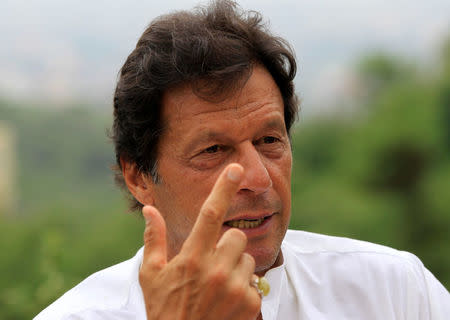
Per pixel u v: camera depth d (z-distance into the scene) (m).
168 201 4.48
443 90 59.88
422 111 58.44
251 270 3.48
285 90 4.64
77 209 32.53
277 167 4.35
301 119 5.77
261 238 4.27
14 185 89.56
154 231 3.52
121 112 4.66
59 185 107.12
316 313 4.83
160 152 4.43
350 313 4.88
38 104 131.75
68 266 8.07
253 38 4.37
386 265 5.06
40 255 8.02
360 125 64.25
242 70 4.18
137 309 4.82
